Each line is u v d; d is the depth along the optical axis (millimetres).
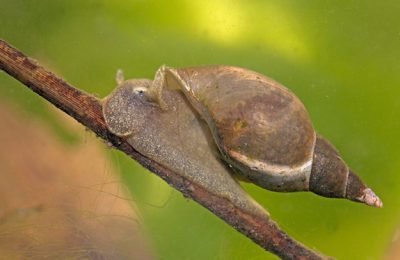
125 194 240
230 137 220
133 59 246
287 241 218
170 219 236
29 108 255
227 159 223
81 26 249
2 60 216
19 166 249
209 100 222
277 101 220
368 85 238
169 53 244
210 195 222
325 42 240
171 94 226
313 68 239
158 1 244
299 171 221
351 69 238
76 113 219
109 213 240
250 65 240
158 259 235
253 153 219
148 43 245
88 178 246
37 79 217
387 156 235
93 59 248
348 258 232
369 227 233
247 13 240
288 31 240
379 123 236
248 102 220
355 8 242
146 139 223
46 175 248
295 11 240
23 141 252
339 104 237
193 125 226
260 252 234
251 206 221
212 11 241
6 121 253
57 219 240
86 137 250
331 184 223
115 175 242
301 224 233
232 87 222
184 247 235
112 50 247
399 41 241
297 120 219
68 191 244
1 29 254
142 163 224
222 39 241
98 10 247
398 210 233
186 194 223
